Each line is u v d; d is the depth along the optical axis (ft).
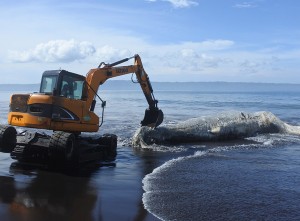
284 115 108.58
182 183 29.40
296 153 44.50
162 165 36.70
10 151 33.47
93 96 39.65
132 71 47.50
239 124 58.59
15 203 23.20
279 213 22.52
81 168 34.68
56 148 32.22
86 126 37.35
